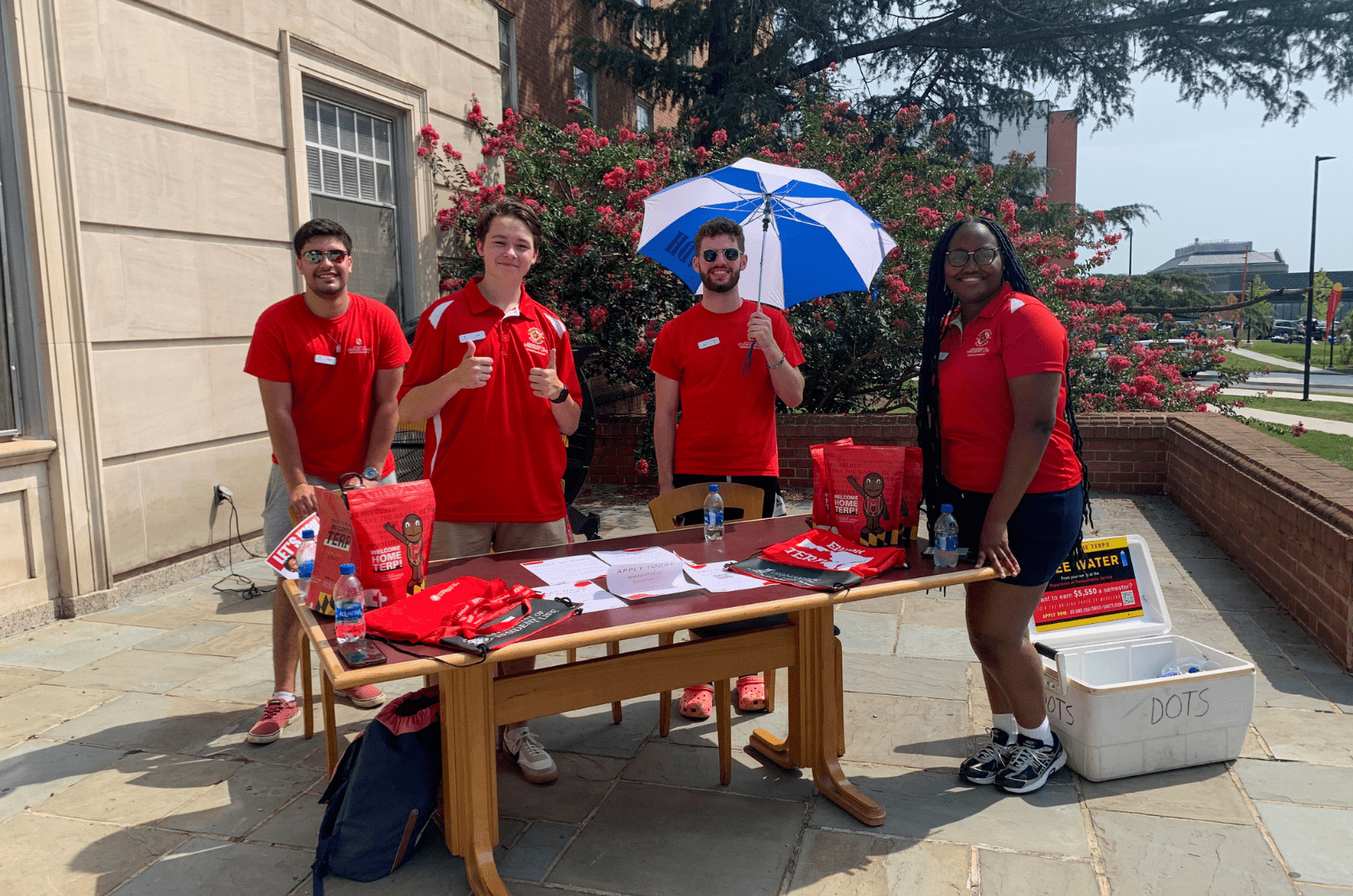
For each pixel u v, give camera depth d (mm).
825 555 2783
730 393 3639
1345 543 3865
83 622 4727
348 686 1913
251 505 6090
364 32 7121
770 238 3801
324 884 2498
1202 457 6457
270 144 6188
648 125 15695
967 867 2525
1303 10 14094
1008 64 15664
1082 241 9062
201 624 4707
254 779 3096
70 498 4742
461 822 2496
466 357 2902
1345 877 2441
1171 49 15016
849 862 2564
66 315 4703
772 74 14031
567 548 3064
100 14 4891
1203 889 2402
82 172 4797
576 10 13094
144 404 5223
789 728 3105
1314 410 15742
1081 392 8734
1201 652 3281
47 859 2611
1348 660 3834
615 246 7918
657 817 2828
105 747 3332
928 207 8516
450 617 2211
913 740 3332
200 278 5617
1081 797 2896
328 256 3527
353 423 3727
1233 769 3049
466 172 8352
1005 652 2824
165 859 2615
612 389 11164
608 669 2664
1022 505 2701
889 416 8055
